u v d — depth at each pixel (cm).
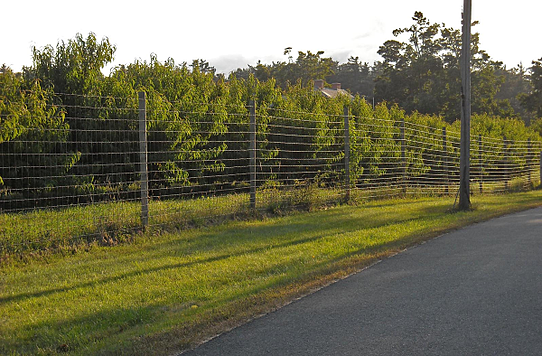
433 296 541
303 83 7112
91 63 1236
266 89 1662
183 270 684
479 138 2322
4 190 975
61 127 1040
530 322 450
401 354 389
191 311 507
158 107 1229
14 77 982
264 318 482
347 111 1491
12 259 728
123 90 1238
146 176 923
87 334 455
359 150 1678
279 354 396
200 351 405
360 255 758
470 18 1364
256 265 709
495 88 6456
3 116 822
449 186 2008
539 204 1543
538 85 6069
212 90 1570
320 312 497
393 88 6053
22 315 514
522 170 2734
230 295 562
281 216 1190
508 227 1036
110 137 1206
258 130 1470
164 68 1441
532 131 3569
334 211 1298
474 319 462
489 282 590
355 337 427
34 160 1048
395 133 1794
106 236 859
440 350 394
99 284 623
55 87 1194
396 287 583
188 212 1022
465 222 1115
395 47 6353
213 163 1380
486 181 2380
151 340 428
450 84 5659
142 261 738
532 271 638
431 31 6200
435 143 2128
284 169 1536
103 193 1069
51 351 417
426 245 852
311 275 637
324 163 1602
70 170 1145
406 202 1612
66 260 747
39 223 848
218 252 796
